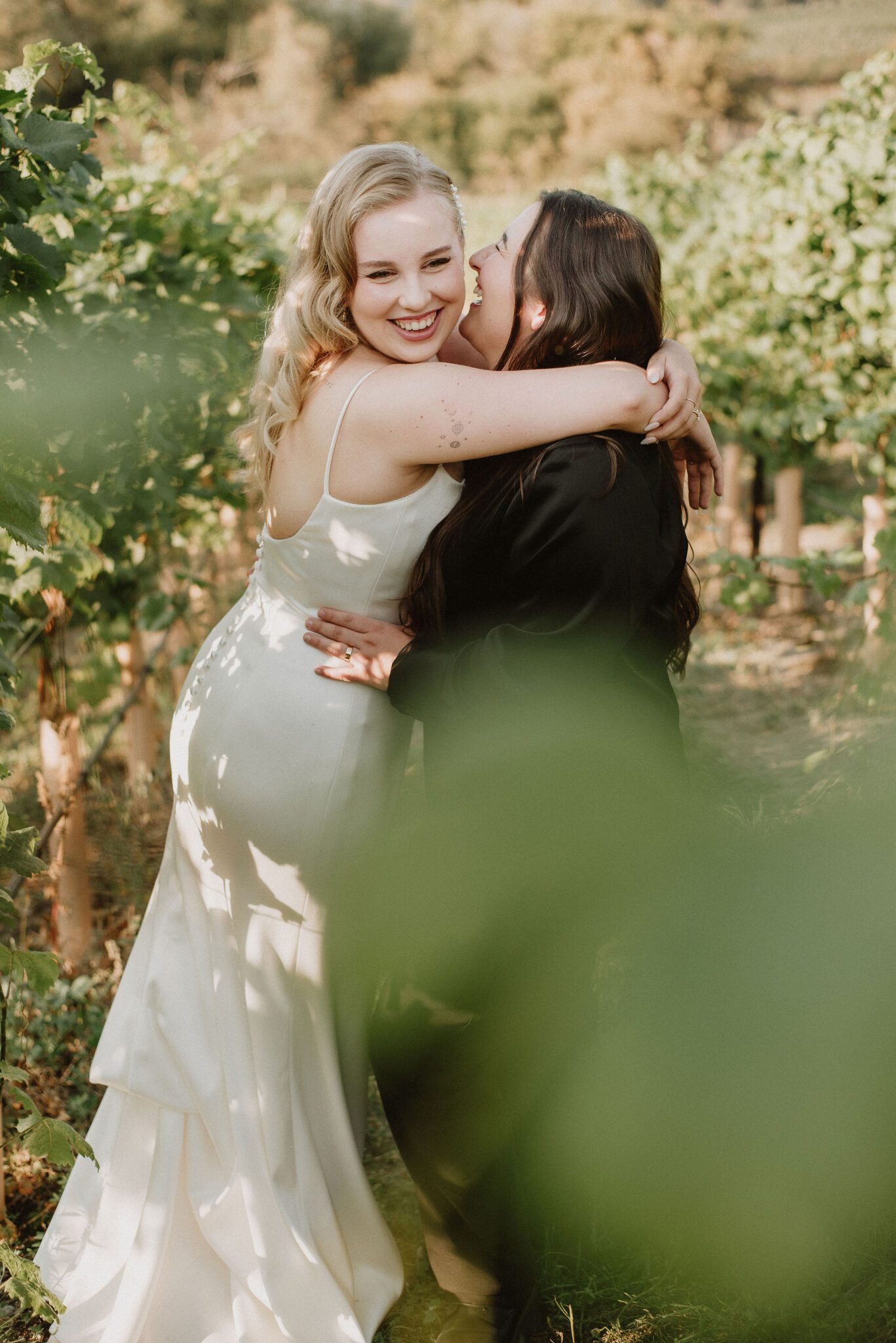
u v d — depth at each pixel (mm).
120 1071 2096
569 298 1792
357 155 1764
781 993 1487
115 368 2635
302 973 2000
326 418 1829
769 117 5293
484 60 40312
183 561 4027
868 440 4273
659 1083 1985
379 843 2010
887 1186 1966
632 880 1832
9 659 1958
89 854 3447
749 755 3828
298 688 1936
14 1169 2455
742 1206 2041
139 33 34656
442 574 1836
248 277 3551
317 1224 2018
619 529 1696
